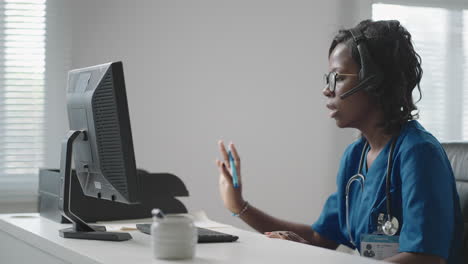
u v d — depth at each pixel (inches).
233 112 140.6
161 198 90.1
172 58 135.3
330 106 74.3
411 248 61.2
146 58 133.2
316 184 149.0
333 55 74.0
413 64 72.6
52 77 125.5
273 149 144.6
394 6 157.3
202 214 92.2
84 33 128.0
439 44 161.8
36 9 124.0
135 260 51.4
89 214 84.0
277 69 144.6
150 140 133.7
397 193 68.4
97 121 65.2
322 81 148.9
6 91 122.3
